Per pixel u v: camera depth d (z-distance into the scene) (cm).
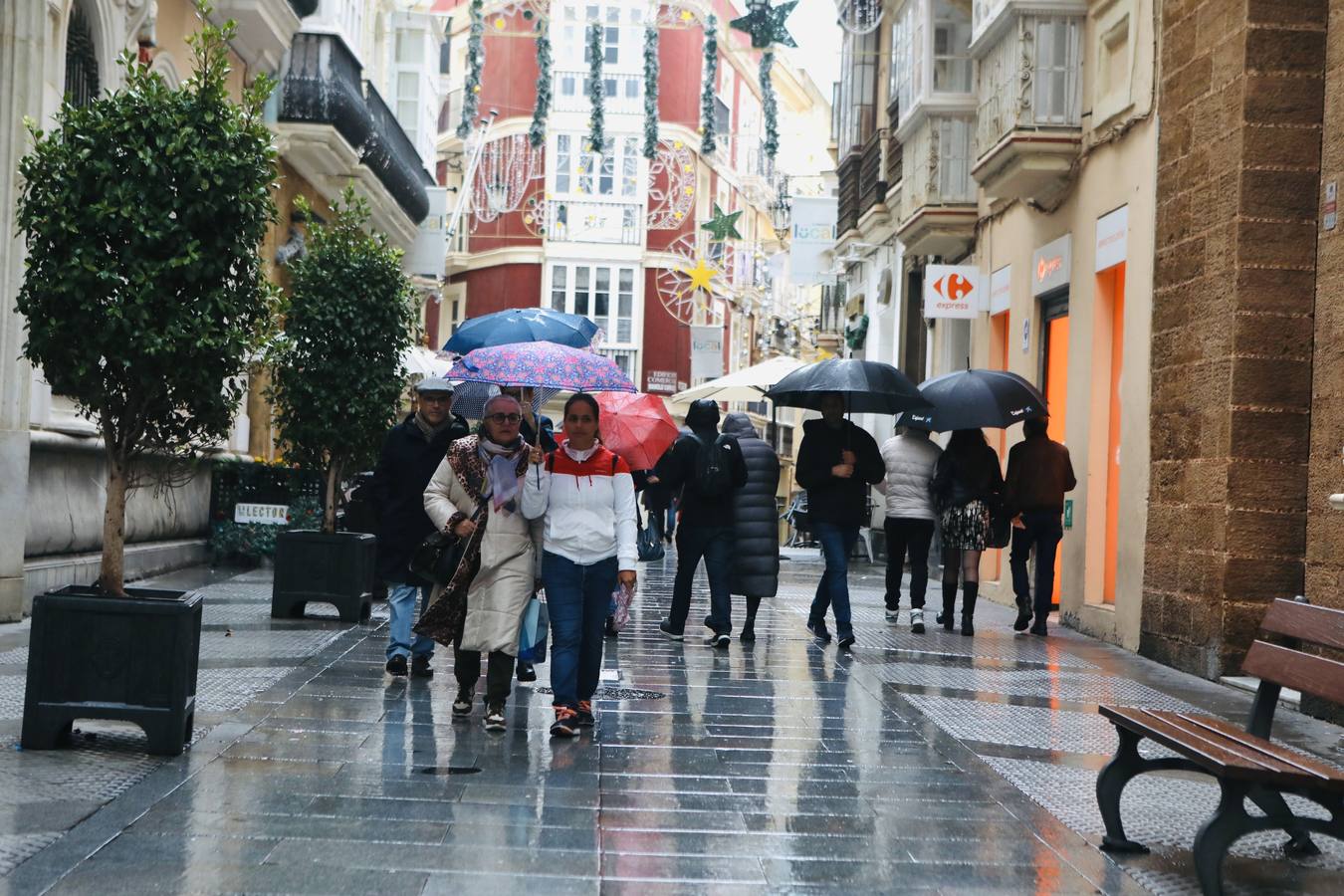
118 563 751
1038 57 1623
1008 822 666
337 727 823
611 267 5806
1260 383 1162
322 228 1441
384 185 2756
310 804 641
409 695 948
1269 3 1162
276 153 768
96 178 730
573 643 834
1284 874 603
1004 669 1198
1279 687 653
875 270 3159
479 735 821
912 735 878
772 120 4125
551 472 840
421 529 1012
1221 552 1166
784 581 2181
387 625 1344
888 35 2947
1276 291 1162
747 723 898
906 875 575
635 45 5759
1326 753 874
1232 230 1175
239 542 1958
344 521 1536
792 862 586
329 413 1378
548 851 585
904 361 2759
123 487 757
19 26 1255
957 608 1786
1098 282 1556
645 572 2231
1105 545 1537
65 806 614
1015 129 1620
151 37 1644
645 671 1118
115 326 720
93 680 721
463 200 4150
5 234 1241
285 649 1138
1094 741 878
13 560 1245
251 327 787
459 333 1146
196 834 584
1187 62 1282
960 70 2123
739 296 6234
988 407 1445
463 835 603
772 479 1335
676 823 640
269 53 2084
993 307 2005
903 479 1488
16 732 765
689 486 1298
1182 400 1266
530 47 5719
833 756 805
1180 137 1293
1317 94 1162
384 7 3256
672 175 5503
